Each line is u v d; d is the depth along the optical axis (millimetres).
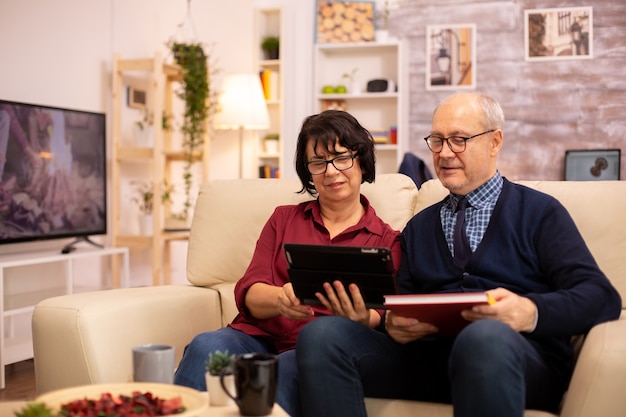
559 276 1857
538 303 1725
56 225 4191
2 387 3459
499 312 1677
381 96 6707
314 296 1887
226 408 1529
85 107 4672
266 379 1468
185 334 2281
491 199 2031
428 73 6852
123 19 5008
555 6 6582
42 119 4090
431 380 1918
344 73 7090
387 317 1890
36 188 4047
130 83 5043
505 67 6688
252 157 6695
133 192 5102
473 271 1974
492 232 1979
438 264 2033
